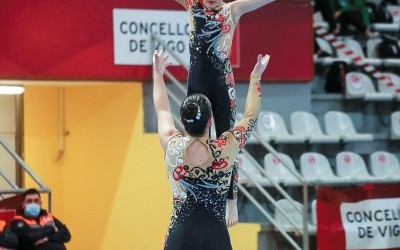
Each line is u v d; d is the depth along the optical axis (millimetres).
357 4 41719
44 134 36438
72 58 31812
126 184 32719
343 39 41375
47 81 31938
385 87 39875
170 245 16031
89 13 32062
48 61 31562
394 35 43750
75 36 31859
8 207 28109
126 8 32406
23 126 36875
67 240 28312
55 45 31672
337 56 40594
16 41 31250
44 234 27547
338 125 37156
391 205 27297
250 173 33375
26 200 27609
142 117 32094
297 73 35156
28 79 31422
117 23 32281
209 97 16531
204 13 16281
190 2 16469
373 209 27125
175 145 16094
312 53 35375
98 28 32125
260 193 32875
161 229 31250
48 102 36312
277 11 34781
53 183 36344
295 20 35094
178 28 33125
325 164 35250
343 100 38781
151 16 32719
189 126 15969
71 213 35656
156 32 32812
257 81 16812
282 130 35000
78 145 35250
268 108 35156
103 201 33938
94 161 34406
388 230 27250
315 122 35906
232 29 16469
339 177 35250
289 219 28828
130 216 32562
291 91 35500
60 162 36125
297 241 31469
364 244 26984
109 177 33594
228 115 16641
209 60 16312
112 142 33438
